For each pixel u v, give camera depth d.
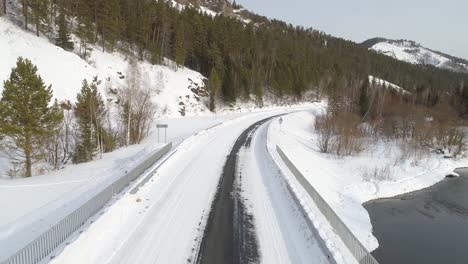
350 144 40.69
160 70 70.88
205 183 19.19
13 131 26.73
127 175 16.81
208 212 14.52
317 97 109.06
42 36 59.41
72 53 54.88
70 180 21.78
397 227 21.56
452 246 18.91
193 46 86.00
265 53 107.62
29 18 61.06
